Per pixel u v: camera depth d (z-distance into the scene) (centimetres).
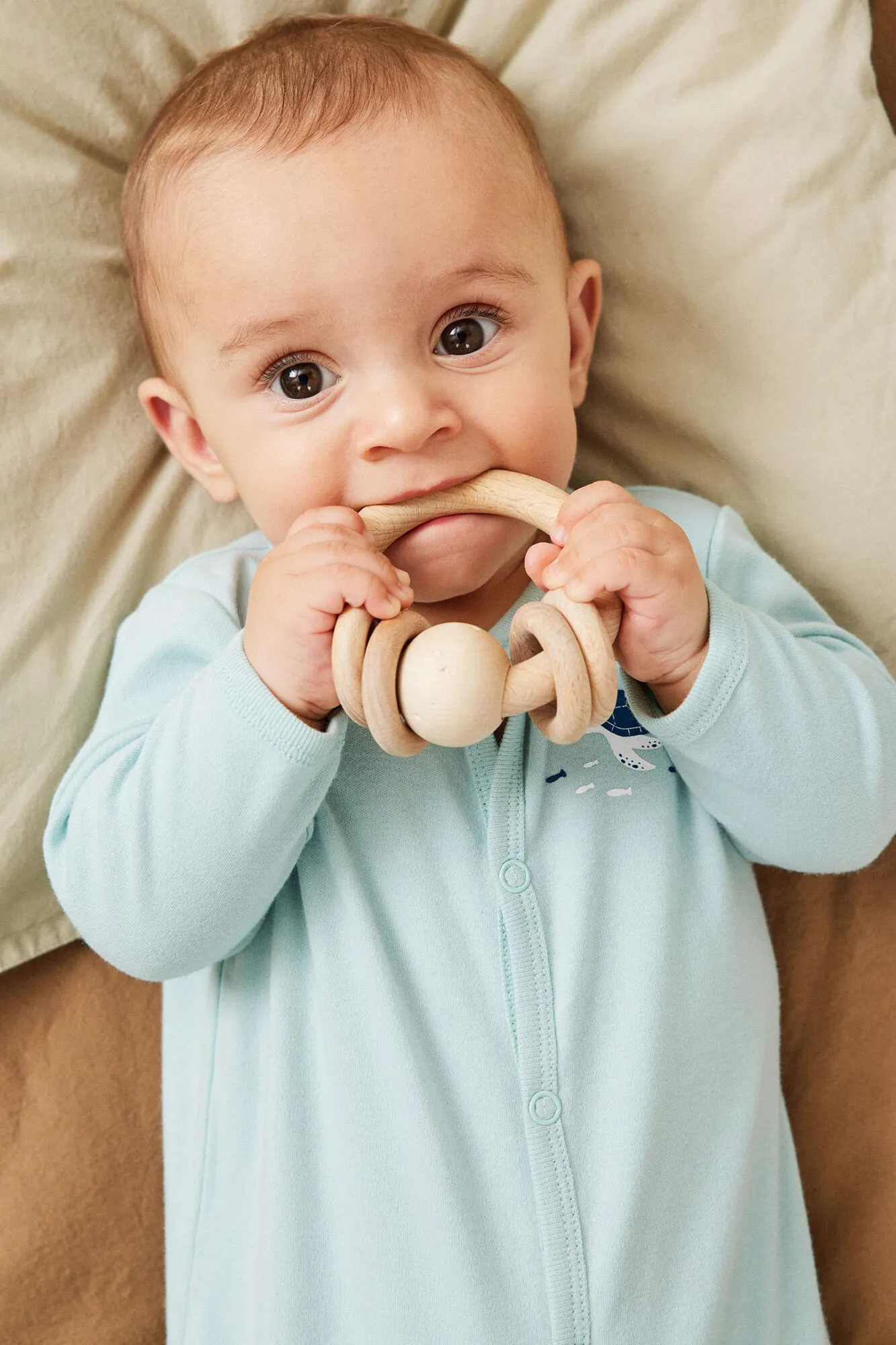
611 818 87
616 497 75
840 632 92
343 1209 82
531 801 86
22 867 98
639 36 99
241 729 77
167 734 82
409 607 77
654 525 73
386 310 77
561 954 84
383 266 76
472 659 64
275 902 91
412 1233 80
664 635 74
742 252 98
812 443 99
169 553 104
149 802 81
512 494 78
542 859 86
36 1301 102
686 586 74
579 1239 80
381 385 78
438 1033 83
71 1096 104
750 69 99
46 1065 104
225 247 78
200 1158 91
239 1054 90
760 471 100
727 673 77
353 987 84
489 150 81
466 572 82
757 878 108
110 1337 103
